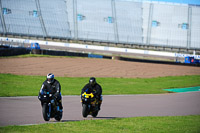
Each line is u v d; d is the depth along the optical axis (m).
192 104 71.00
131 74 145.12
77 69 139.62
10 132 27.62
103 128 32.59
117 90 96.62
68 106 57.00
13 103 55.66
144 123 37.91
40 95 34.75
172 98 83.50
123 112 52.09
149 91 99.94
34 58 156.75
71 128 31.59
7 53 149.62
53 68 133.75
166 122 39.66
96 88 40.97
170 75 153.88
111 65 168.38
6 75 102.62
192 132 32.88
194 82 131.38
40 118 40.31
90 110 40.94
